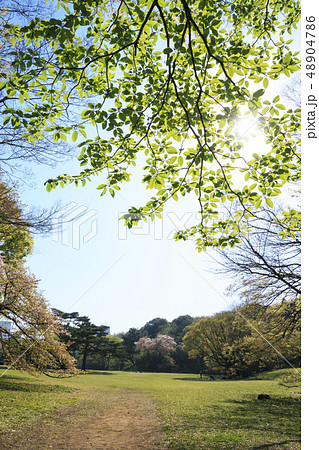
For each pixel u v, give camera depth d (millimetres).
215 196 5586
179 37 4824
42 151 7336
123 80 5254
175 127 5379
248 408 13375
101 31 4836
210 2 4574
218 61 4211
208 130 5246
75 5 4113
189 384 27922
